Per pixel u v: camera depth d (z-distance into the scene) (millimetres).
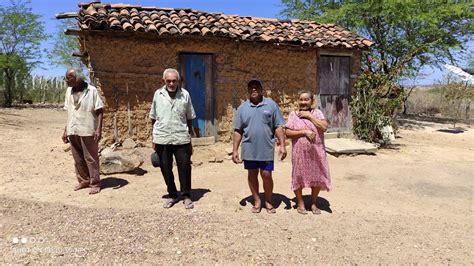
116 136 7605
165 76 4938
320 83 9750
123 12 8133
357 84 10156
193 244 3904
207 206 5188
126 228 4281
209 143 8484
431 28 15008
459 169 7840
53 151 8453
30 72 22781
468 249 3969
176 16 8555
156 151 5203
